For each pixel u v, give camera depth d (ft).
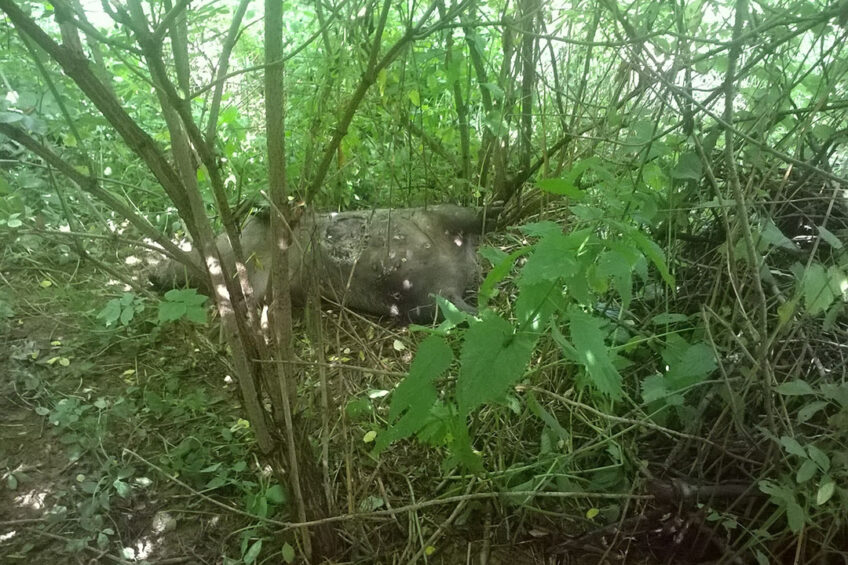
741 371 5.50
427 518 5.90
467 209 9.06
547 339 6.41
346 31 6.02
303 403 6.10
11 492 6.16
